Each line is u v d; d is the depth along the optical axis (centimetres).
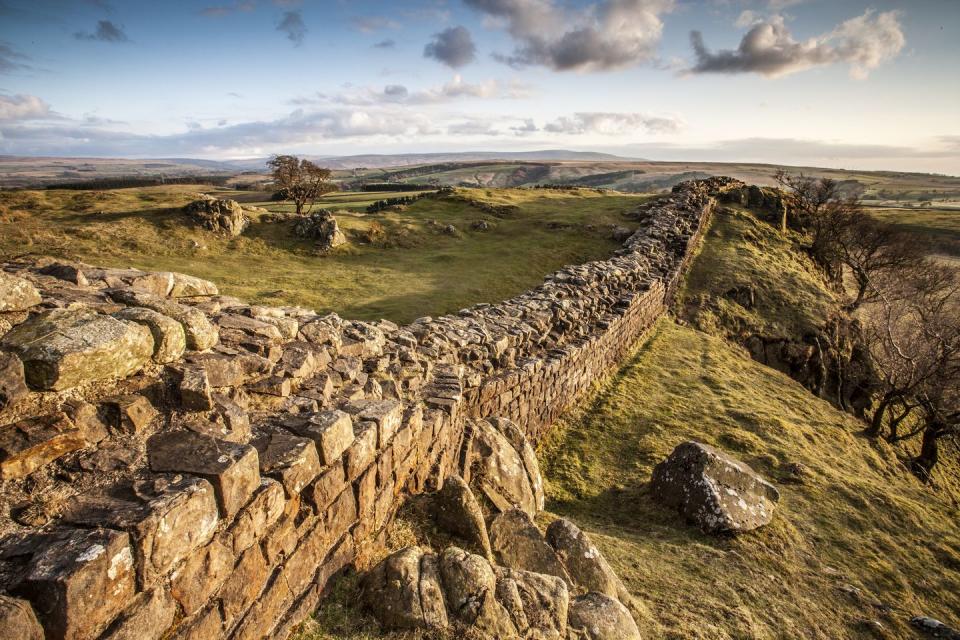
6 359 373
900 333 3262
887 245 5019
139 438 432
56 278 581
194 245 3309
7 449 353
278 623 486
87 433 405
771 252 4253
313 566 537
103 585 322
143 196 4716
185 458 422
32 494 359
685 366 2303
